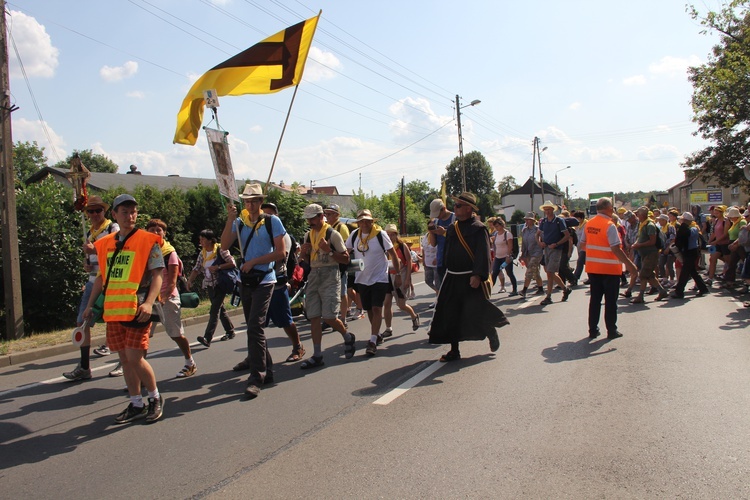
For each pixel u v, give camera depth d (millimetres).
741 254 12531
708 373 5578
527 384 5414
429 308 11438
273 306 6414
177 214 15750
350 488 3377
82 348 6371
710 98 22922
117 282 4555
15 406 5422
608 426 4242
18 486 3619
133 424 4734
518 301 11422
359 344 7867
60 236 11625
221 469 3750
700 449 3760
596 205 7473
